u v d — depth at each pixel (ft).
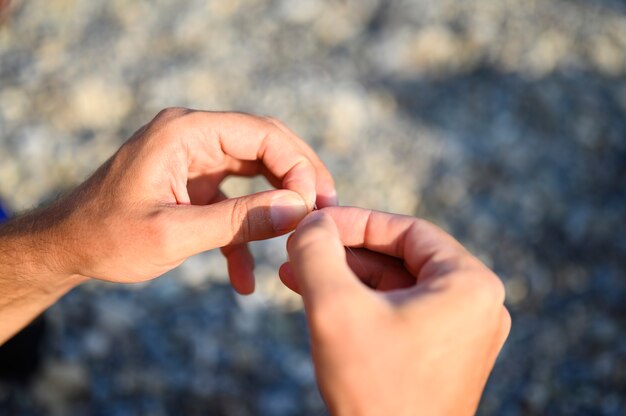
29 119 3.25
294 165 1.56
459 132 3.14
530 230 2.78
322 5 3.81
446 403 1.08
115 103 3.33
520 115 3.25
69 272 1.44
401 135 3.13
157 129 1.45
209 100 3.27
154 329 2.34
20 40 3.74
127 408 2.15
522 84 3.38
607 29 3.73
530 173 2.98
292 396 2.20
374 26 3.72
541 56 3.51
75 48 3.63
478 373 1.11
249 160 1.61
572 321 2.47
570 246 2.73
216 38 3.63
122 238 1.36
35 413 2.12
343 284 1.06
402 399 1.05
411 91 3.35
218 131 1.52
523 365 2.32
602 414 2.18
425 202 2.88
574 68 3.49
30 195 2.91
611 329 2.42
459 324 1.07
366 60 3.49
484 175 2.97
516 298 2.56
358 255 1.27
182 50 3.58
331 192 1.59
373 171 2.96
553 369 2.31
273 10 3.79
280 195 1.35
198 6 3.82
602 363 2.31
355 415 1.05
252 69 3.44
